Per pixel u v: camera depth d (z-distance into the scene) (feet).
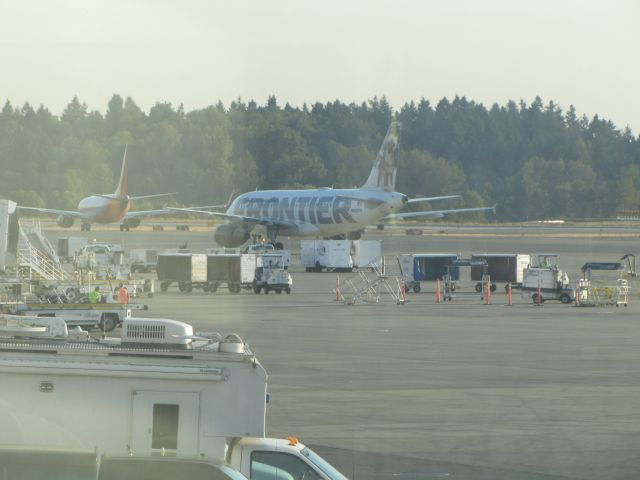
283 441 88.28
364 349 255.70
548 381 200.13
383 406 169.58
